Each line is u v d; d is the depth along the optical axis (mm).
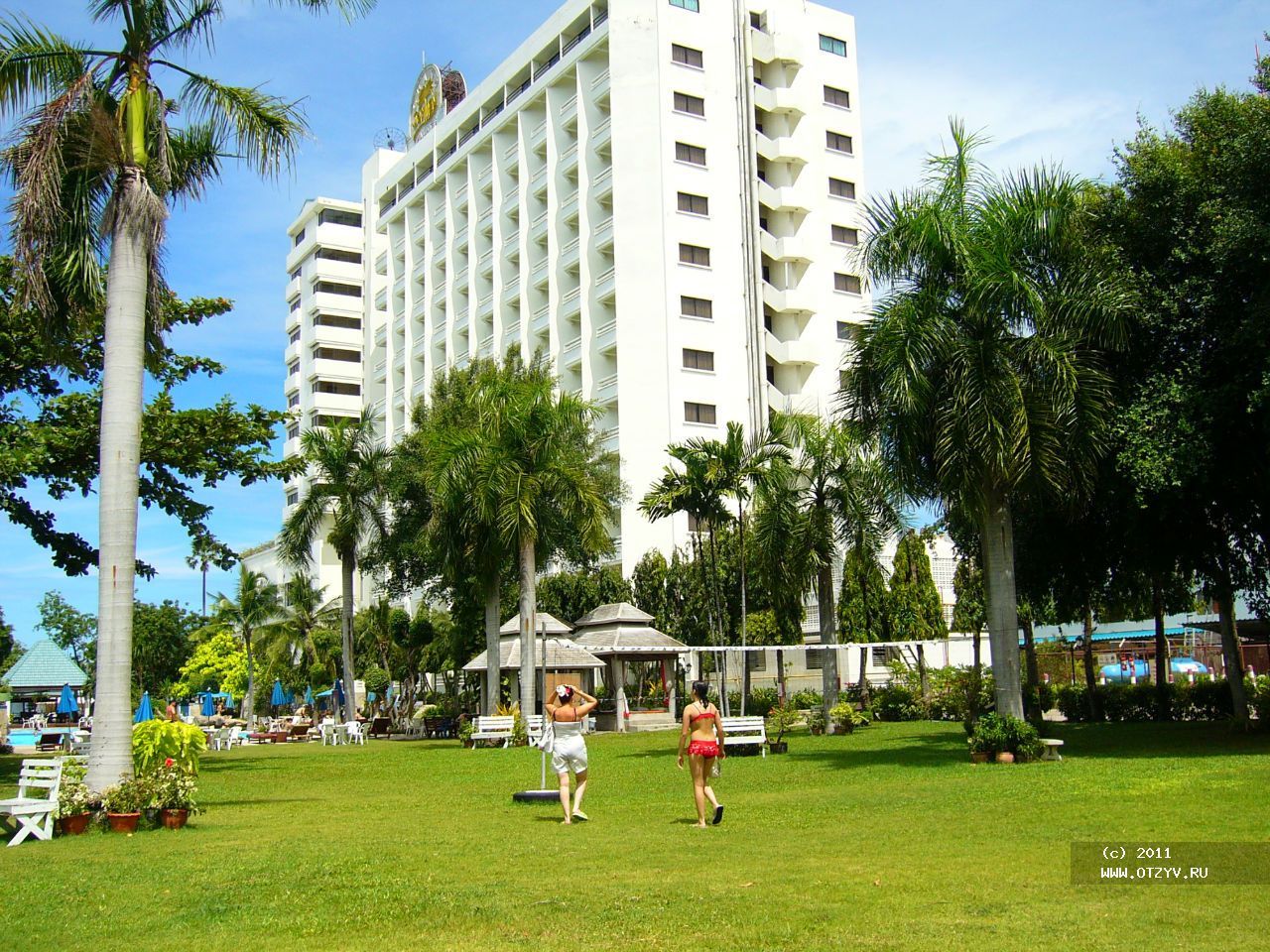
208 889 9078
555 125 67750
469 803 16250
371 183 94188
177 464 26125
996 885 8250
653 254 58969
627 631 40188
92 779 13984
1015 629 20125
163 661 79500
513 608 48406
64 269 15414
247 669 65750
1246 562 25172
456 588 43656
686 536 55594
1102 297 18969
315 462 42594
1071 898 7703
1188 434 19484
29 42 15094
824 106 66062
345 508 41750
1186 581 29406
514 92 73062
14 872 10281
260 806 16312
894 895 7941
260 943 7180
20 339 24047
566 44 67562
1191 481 20594
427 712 51062
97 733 14203
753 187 61844
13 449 22797
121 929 7707
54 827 13172
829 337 63344
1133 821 11352
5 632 63812
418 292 85125
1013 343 19422
